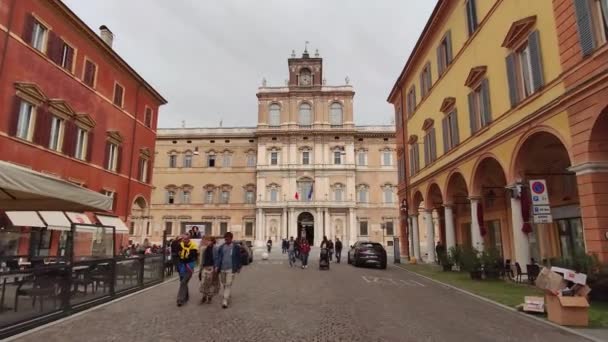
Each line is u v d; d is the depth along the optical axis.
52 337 7.66
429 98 25.75
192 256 11.45
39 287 8.70
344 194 59.28
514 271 16.56
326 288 14.55
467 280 16.70
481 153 17.91
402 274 20.59
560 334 7.89
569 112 11.81
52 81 20.75
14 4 18.20
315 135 61.06
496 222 22.94
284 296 12.61
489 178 21.72
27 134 19.27
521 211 15.05
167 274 19.50
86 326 8.56
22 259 15.95
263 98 63.38
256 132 61.28
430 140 25.50
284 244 47.00
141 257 14.67
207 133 63.03
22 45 18.59
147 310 10.38
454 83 21.23
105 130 25.98
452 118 21.47
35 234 18.98
